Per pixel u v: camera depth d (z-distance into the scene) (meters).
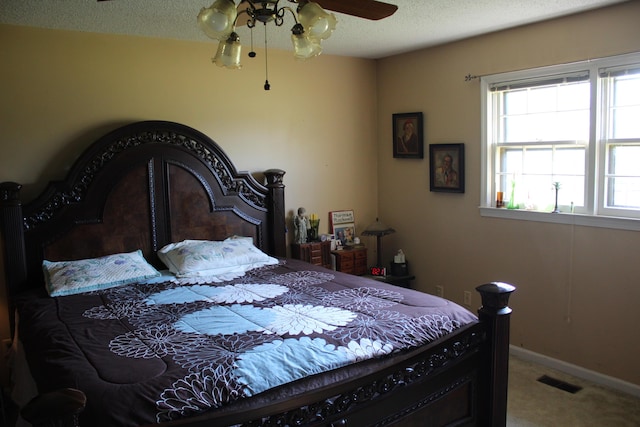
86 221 3.33
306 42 2.14
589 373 3.37
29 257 3.18
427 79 4.28
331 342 2.00
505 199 3.88
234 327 2.21
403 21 3.34
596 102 3.25
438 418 2.23
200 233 3.78
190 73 3.77
